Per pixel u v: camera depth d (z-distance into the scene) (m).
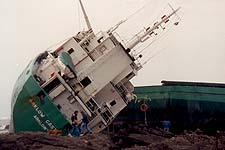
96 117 41.97
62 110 40.59
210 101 49.91
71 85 41.16
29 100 39.97
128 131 46.09
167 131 49.84
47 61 42.31
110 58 42.44
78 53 43.38
